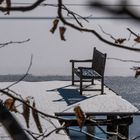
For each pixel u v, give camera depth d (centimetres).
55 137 670
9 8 114
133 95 1625
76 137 997
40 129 135
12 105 137
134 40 152
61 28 126
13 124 112
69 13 138
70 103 968
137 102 1518
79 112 157
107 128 884
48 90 1116
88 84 1202
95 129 1000
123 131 876
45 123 734
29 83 1202
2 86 1132
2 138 609
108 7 115
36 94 1061
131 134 1077
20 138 110
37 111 139
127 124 879
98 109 922
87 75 1081
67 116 916
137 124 1168
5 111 114
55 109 909
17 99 138
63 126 159
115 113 894
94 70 1168
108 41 127
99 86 1169
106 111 905
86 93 1082
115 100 1003
